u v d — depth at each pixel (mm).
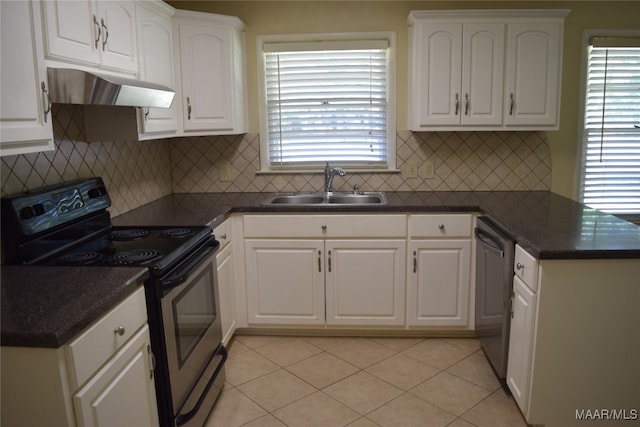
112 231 2314
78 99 1680
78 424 1275
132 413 1563
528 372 1993
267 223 2938
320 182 3457
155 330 1716
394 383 2541
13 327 1212
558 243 1929
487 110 3041
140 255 1857
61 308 1327
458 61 2990
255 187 3494
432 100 3045
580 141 3326
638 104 3283
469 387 2490
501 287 2311
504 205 2836
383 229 2893
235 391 2486
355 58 3357
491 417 2238
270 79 3420
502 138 3338
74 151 2285
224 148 3463
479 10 2912
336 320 3027
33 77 1525
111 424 1426
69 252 1958
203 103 2986
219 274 2678
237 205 2961
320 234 2924
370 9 3254
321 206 2879
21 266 1745
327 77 3393
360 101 3412
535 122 3047
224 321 2791
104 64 1984
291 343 3033
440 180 3406
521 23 2945
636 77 3254
